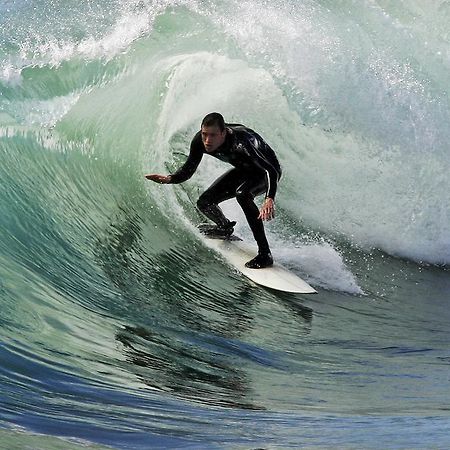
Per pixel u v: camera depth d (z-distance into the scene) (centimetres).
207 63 3588
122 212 3045
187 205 3253
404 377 2162
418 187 3606
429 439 1480
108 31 3531
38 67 3303
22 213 2669
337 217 3534
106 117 3291
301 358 2294
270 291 2834
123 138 3316
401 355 2417
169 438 1437
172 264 2862
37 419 1450
